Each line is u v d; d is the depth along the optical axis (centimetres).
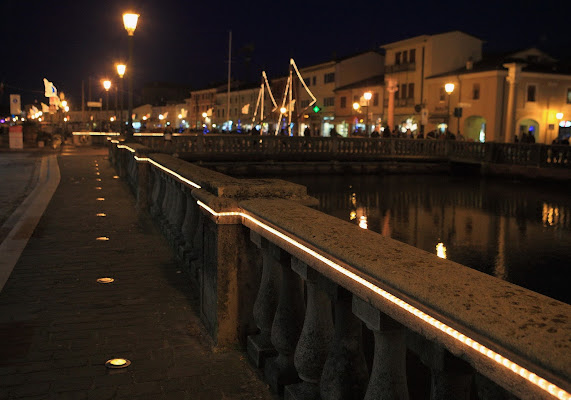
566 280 1141
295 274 343
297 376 348
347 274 237
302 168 3569
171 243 759
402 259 221
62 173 1928
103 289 576
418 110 4838
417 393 441
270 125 7450
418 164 3822
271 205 362
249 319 420
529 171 3303
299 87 7775
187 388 355
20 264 674
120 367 385
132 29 1462
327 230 282
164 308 517
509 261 1303
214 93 10488
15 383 360
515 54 5553
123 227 926
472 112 5072
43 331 454
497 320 152
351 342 269
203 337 442
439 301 170
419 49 5672
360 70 7131
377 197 2606
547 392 133
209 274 441
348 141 3709
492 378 152
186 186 643
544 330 144
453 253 1391
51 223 957
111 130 5519
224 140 3409
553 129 4997
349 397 268
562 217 2006
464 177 3619
